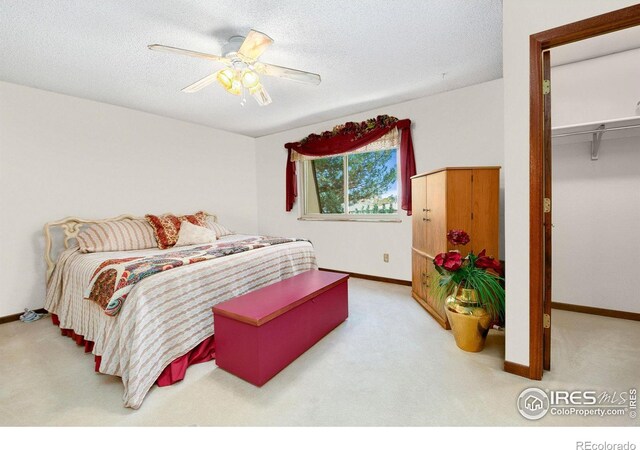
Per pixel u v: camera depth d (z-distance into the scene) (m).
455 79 2.93
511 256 1.71
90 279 2.05
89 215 3.21
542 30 1.56
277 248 2.78
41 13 1.77
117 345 1.67
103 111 3.30
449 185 2.32
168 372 1.73
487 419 1.38
